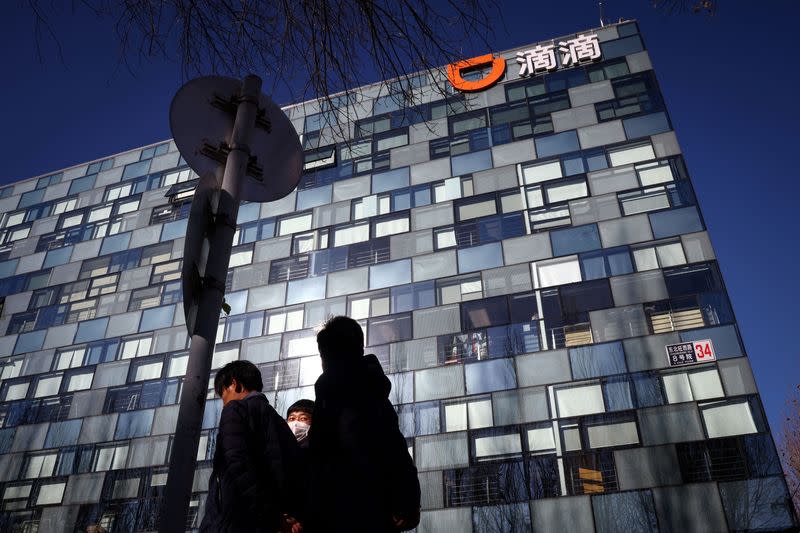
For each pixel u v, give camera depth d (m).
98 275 29.86
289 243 26.69
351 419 2.26
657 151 23.56
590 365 19.41
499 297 21.95
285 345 23.66
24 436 24.97
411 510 2.20
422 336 21.98
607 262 21.44
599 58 27.16
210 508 2.75
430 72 3.73
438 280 23.22
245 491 2.63
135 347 26.27
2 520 22.75
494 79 28.00
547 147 25.19
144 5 3.36
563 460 18.08
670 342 19.05
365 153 28.19
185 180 31.94
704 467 16.73
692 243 20.91
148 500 21.52
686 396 17.98
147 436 23.14
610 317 20.17
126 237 30.86
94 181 34.34
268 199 3.68
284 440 2.93
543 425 18.83
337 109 3.85
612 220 22.34
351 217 26.45
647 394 18.36
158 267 28.91
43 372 27.03
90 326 27.91
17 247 33.03
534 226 23.25
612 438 18.00
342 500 2.09
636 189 22.83
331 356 2.53
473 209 24.64
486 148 26.17
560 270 21.83
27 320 29.44
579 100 26.14
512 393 19.69
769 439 16.58
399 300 23.23
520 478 18.12
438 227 24.69
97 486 22.48
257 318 24.81
